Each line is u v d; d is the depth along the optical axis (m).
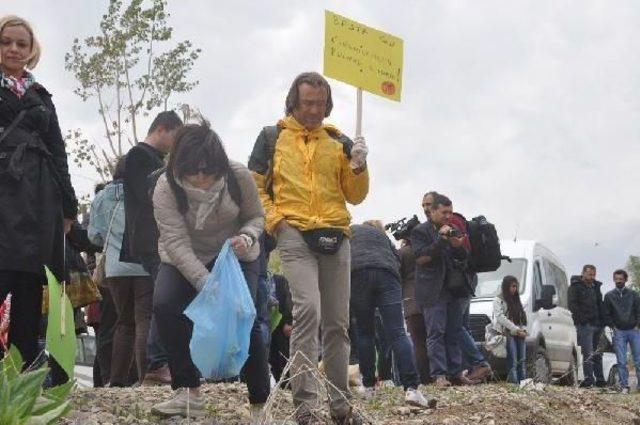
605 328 16.94
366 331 8.26
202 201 5.31
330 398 5.80
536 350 13.74
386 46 6.26
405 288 11.14
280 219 5.69
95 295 7.37
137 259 7.31
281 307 9.52
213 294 5.05
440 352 10.20
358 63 6.13
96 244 8.10
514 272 14.55
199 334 4.98
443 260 10.17
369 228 7.86
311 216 5.69
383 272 7.63
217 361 5.02
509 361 12.00
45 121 5.78
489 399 8.34
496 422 7.46
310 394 5.59
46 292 7.41
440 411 7.66
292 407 6.20
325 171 5.78
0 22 5.74
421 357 11.05
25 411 3.55
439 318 10.20
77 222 7.20
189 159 5.24
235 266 5.16
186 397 5.75
